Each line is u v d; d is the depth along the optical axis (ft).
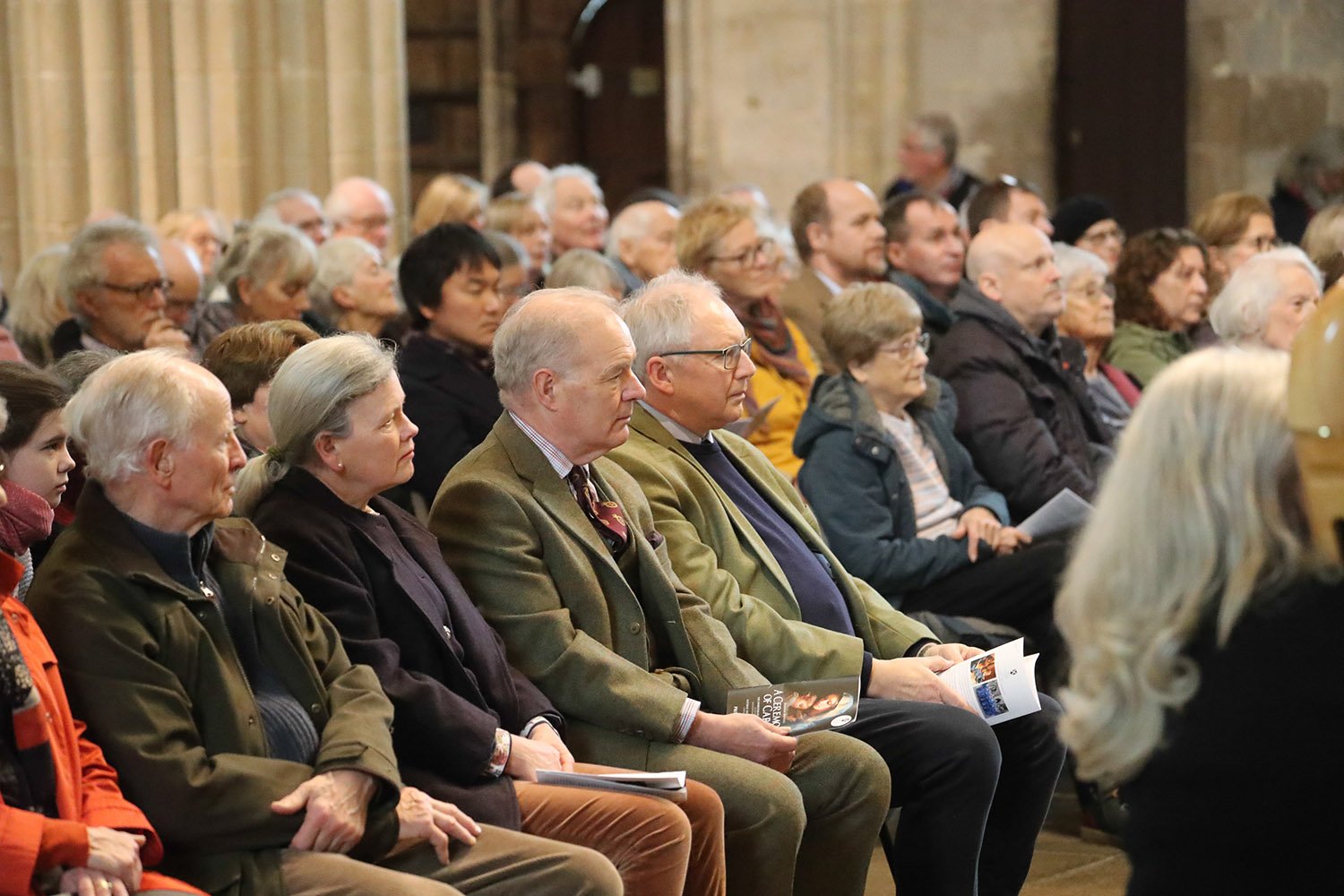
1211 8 43.11
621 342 13.89
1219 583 8.26
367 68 33.09
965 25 42.75
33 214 31.50
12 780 10.06
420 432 19.15
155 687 10.86
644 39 51.90
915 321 18.79
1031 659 14.57
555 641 13.47
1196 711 8.20
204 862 10.87
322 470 12.69
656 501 15.07
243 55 31.73
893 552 18.08
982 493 19.81
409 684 12.33
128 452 11.07
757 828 13.06
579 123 52.34
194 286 21.39
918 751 14.19
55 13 30.68
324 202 32.96
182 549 11.29
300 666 11.67
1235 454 8.33
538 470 13.93
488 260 19.70
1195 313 24.89
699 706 13.73
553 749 12.90
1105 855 17.89
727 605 14.83
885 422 19.03
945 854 14.20
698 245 21.52
